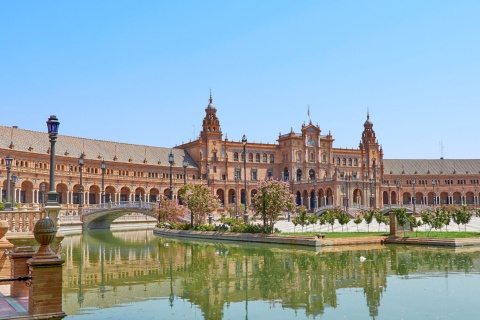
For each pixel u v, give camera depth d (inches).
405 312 692.7
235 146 5757.9
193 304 756.0
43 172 3986.2
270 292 842.8
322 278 981.8
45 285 570.3
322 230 2337.6
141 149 5344.5
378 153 6643.7
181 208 2783.0
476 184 6830.7
